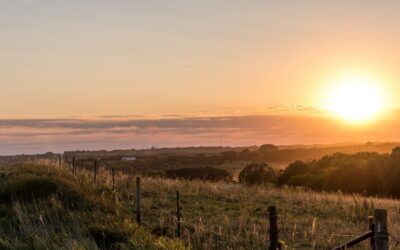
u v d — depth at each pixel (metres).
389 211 22.34
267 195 25.98
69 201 17.39
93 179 26.39
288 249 14.33
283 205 23.19
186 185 27.92
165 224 17.06
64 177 23.80
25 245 12.17
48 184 18.20
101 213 16.30
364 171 44.47
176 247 13.17
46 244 12.27
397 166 43.88
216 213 20.08
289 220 19.14
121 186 25.88
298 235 16.56
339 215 21.27
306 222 18.92
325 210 22.09
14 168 26.02
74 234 13.26
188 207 21.39
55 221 14.61
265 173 52.16
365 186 43.97
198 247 14.41
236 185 29.27
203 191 26.11
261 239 15.53
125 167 47.56
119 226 14.49
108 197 20.62
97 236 13.57
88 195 18.73
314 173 49.66
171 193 25.11
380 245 8.94
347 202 25.38
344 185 44.72
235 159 87.75
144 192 24.69
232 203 23.27
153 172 44.66
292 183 48.88
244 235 16.09
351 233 16.81
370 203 25.00
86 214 15.83
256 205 22.84
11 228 14.16
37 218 14.76
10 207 16.28
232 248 14.49
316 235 16.22
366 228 17.92
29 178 18.83
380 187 43.59
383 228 8.93
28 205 16.34
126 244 13.02
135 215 18.41
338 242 15.52
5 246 12.13
